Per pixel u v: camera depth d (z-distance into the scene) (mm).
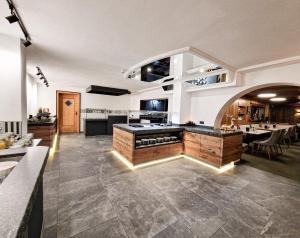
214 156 3188
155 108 6410
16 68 2184
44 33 2055
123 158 3490
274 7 1347
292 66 2578
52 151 4039
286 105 8523
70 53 2758
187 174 2885
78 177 2588
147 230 1516
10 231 419
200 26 1719
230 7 1380
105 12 1564
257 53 2338
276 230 1578
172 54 2475
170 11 1492
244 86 3221
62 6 1486
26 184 703
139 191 2223
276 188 2477
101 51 2635
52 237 1378
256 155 4473
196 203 1991
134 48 2447
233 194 2242
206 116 4039
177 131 3736
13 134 1982
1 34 2082
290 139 6566
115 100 8055
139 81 5129
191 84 4219
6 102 2148
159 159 3434
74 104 7160
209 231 1534
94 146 4676
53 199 1949
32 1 1423
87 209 1781
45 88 6344
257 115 7270
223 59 2611
